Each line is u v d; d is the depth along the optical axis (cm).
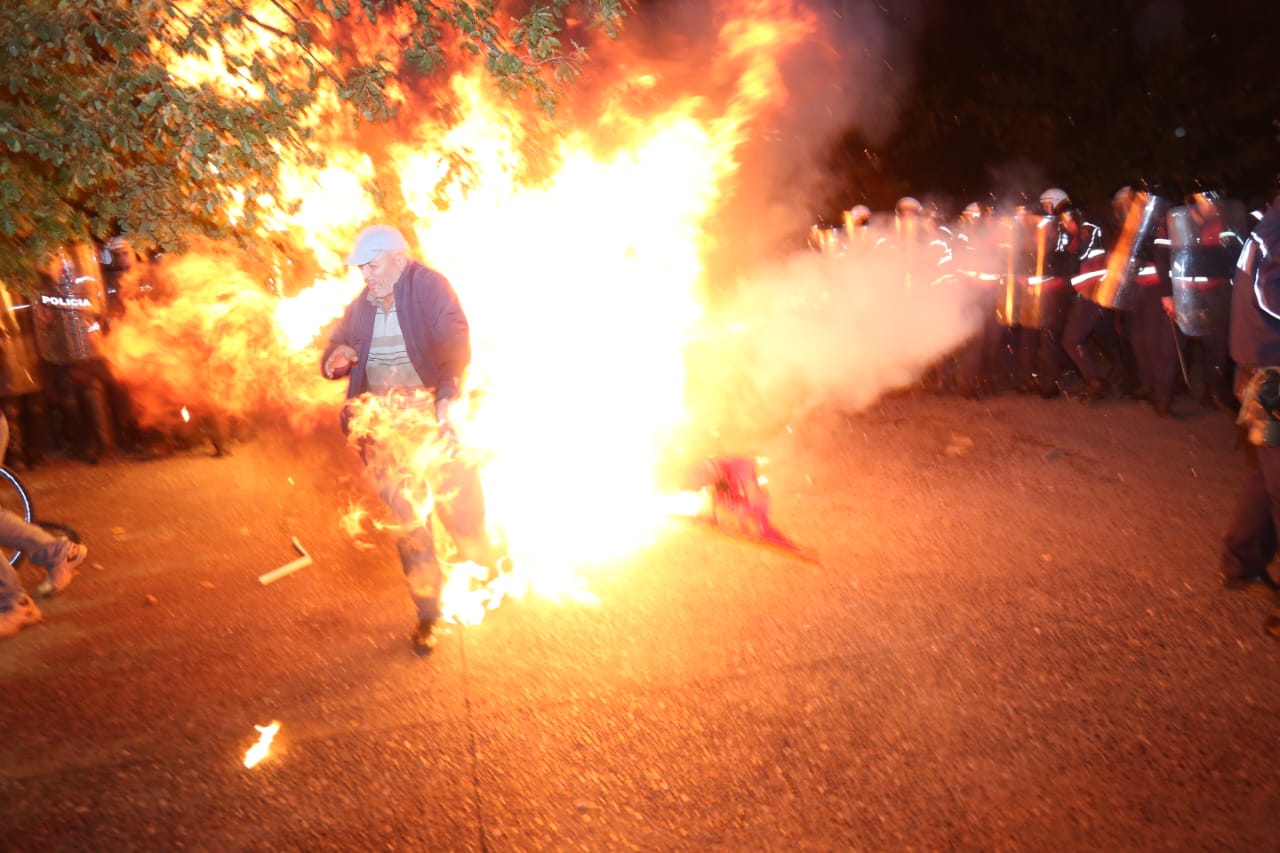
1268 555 570
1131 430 935
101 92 635
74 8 605
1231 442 880
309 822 423
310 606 629
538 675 528
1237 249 923
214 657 568
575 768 449
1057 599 582
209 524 793
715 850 393
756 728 470
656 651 545
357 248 545
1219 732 446
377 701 513
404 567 566
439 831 413
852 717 474
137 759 471
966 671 509
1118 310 1024
